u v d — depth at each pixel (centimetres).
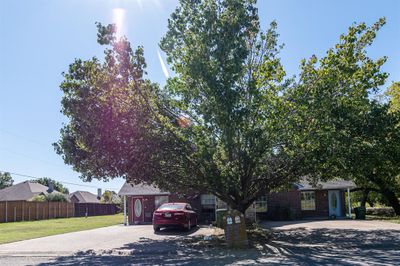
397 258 1175
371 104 1586
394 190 3159
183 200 3038
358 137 1526
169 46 1516
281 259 1217
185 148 1582
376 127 1498
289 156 1600
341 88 1491
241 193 1709
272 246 1491
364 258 1184
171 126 1545
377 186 3262
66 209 5422
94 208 6494
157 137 1523
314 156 1530
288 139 1512
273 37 1630
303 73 1502
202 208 2991
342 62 1441
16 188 6506
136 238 1975
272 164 1712
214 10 1405
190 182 1734
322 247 1440
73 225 3188
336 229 2070
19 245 1747
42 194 6200
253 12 1477
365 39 1507
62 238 2042
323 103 1424
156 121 1545
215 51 1358
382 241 1546
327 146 1459
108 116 1476
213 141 1511
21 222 3956
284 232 1988
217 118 1399
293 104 1466
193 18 1434
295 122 1455
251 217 2712
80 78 1495
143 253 1462
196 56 1388
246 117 1449
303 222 2667
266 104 1460
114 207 7419
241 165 1634
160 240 1855
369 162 1596
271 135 1501
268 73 1477
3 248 1648
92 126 1502
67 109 1512
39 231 2528
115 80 1471
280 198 3002
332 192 3139
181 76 1542
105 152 1541
